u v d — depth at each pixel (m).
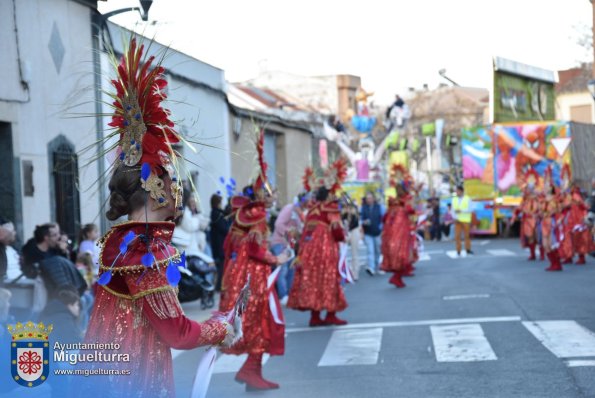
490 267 21.09
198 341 3.75
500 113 35.56
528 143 33.41
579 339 10.00
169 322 3.66
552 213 19.88
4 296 7.46
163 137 3.86
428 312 13.12
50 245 8.57
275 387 8.21
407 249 17.14
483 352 9.54
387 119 41.25
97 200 14.72
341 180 12.67
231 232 8.67
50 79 13.77
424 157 58.75
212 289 14.59
